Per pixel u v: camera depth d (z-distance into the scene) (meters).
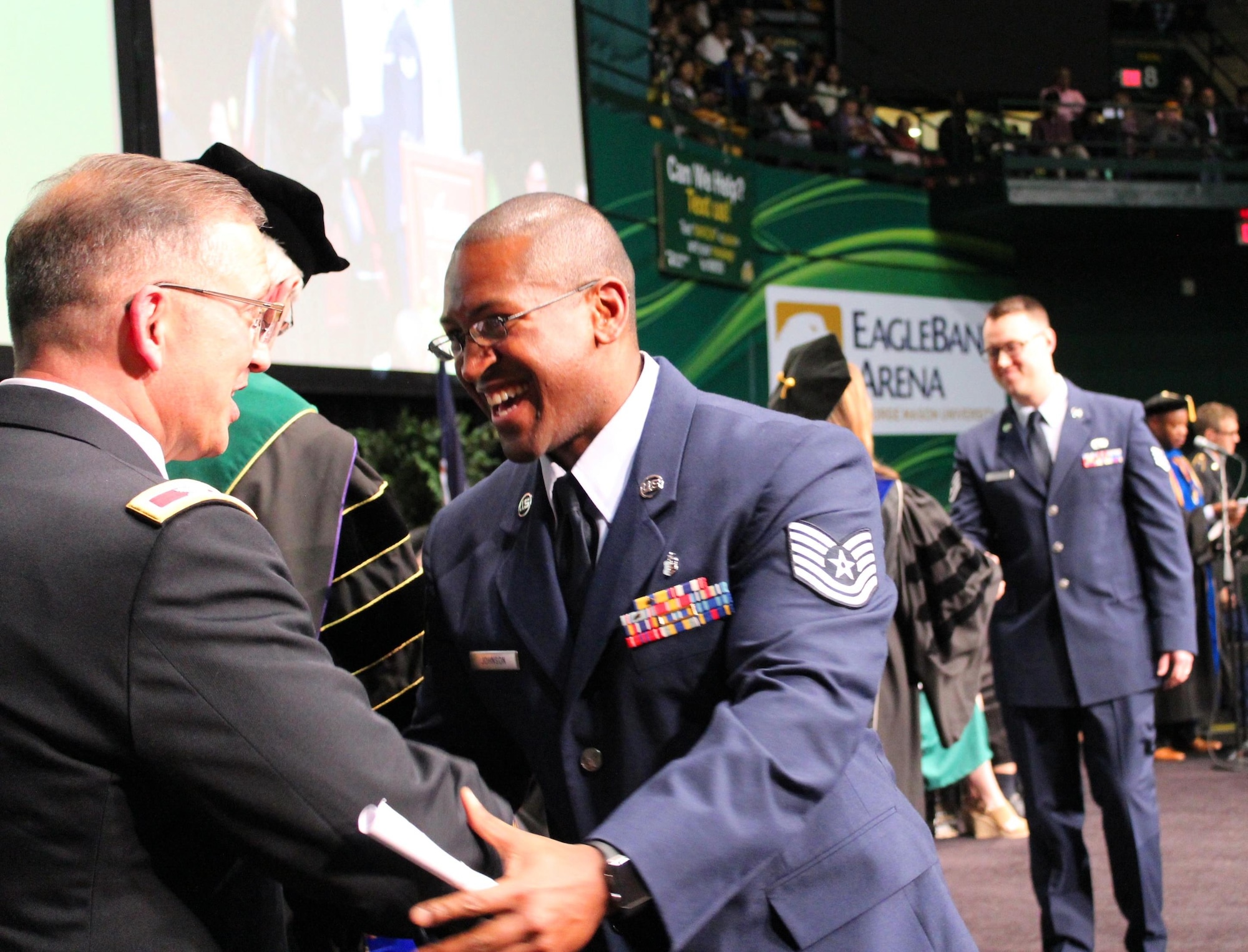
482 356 1.35
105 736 0.99
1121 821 3.29
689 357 9.13
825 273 10.48
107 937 1.00
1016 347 3.44
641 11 9.00
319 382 5.61
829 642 1.29
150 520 1.01
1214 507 6.87
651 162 8.79
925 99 12.60
